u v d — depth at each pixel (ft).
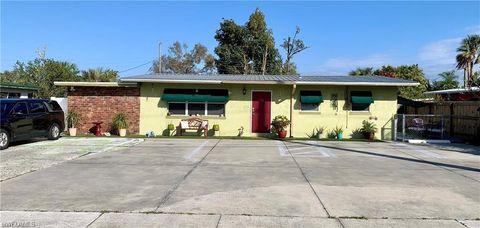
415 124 69.46
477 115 64.95
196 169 36.60
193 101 69.82
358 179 32.73
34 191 27.50
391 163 41.63
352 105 70.59
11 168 36.19
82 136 67.46
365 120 70.54
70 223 20.77
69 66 127.34
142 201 25.14
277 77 75.82
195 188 28.76
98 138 64.18
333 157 45.55
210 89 70.79
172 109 71.36
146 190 28.09
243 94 71.10
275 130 70.74
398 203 25.22
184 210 23.20
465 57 145.28
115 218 21.65
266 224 20.76
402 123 66.85
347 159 44.11
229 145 56.44
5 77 123.13
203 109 71.41
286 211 23.09
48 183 30.07
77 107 71.15
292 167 38.24
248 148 53.11
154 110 71.05
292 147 54.95
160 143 57.98
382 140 67.56
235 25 185.47
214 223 20.88
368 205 24.59
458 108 71.15
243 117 71.15
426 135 68.49
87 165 38.22
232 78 71.77
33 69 123.13
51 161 40.37
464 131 68.28
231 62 183.01
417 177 33.96
